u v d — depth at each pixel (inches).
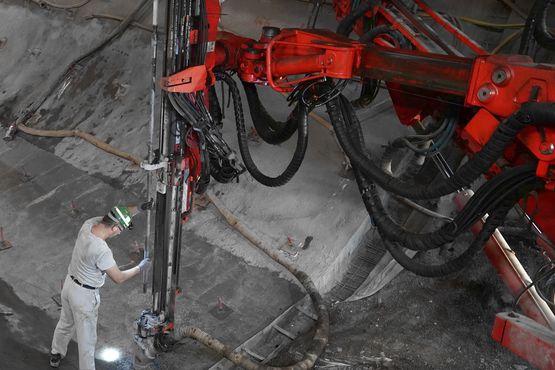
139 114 360.8
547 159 132.8
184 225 294.0
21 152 358.9
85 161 343.3
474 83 143.6
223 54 195.5
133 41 400.8
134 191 317.1
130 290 253.6
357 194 281.9
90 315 199.9
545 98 129.8
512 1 314.3
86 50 415.2
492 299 241.0
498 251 200.4
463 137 174.7
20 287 255.8
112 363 219.5
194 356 222.4
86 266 194.5
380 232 190.1
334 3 244.2
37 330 233.0
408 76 161.3
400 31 200.2
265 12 383.6
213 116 204.5
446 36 316.5
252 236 277.3
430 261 260.2
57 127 375.2
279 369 208.7
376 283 253.9
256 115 209.6
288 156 309.0
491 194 151.4
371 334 231.9
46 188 324.2
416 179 273.3
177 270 207.0
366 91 200.2
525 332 166.1
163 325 211.2
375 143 295.4
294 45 184.2
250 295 254.2
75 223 296.8
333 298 252.7
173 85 173.2
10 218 300.4
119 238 286.5
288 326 238.8
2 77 432.5
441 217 254.7
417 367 214.8
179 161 188.2
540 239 176.1
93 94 387.5
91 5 437.7
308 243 271.6
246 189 301.6
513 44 311.1
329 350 224.4
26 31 452.1
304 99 187.6
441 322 235.1
